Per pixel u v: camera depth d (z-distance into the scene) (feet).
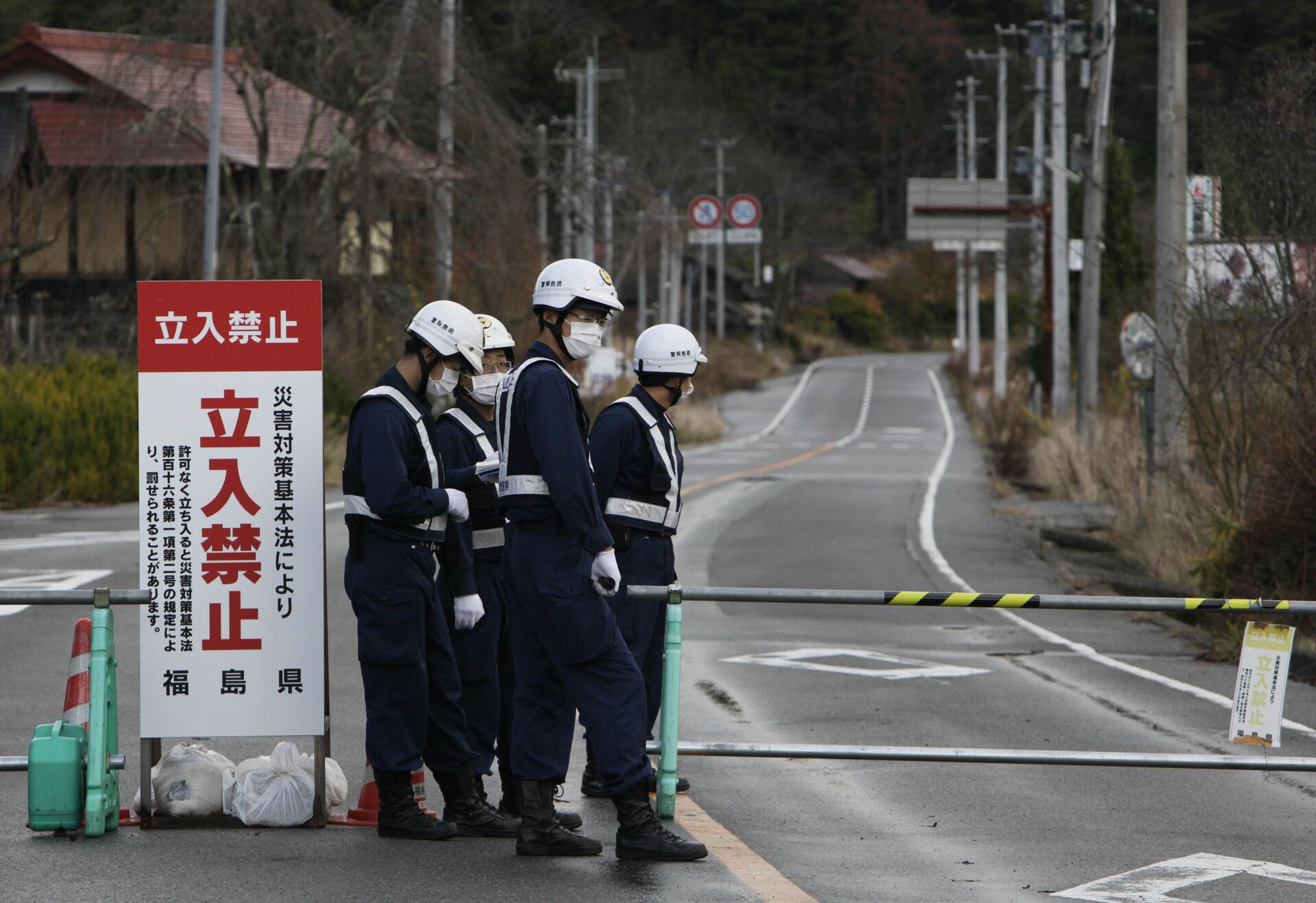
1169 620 88.48
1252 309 91.91
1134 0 167.94
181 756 38.70
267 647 37.37
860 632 82.17
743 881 34.45
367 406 36.58
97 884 33.19
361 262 187.32
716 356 484.33
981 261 475.72
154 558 37.14
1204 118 98.94
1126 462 134.21
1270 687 40.14
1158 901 34.88
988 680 67.31
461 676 39.91
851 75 638.94
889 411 397.19
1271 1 181.37
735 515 148.25
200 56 184.55
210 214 161.07
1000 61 315.37
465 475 40.75
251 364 37.09
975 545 124.26
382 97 183.42
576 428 35.32
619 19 558.97
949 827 41.91
